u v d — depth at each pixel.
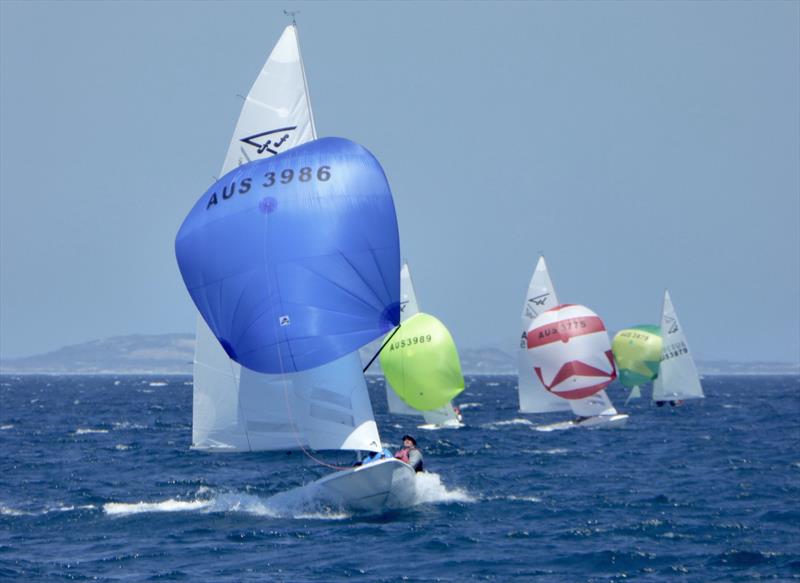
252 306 83.62
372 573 70.19
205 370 93.94
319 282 83.00
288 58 98.25
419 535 82.19
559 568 72.19
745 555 75.69
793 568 71.94
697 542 81.19
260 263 83.56
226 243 84.44
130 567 72.00
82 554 76.50
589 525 87.88
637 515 93.44
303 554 75.62
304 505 92.81
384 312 83.69
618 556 75.25
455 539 80.81
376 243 83.69
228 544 79.31
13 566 72.19
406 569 71.25
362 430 87.00
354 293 83.19
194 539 81.50
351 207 83.50
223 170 98.88
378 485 87.94
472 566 72.31
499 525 87.50
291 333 82.88
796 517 92.12
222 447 93.25
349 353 83.88
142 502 102.44
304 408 88.06
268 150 98.00
